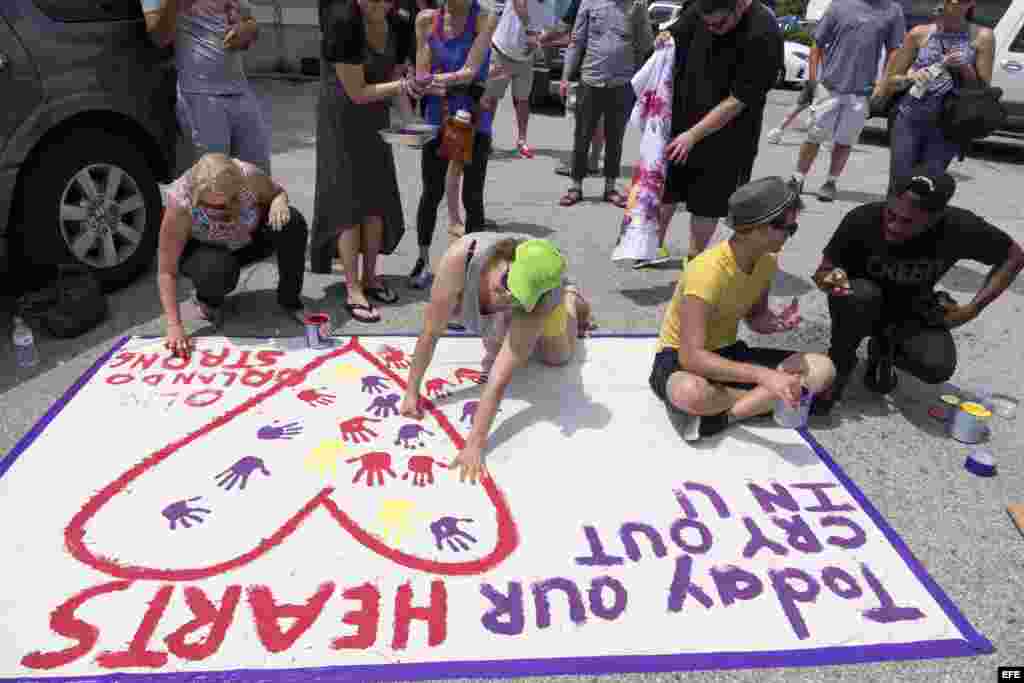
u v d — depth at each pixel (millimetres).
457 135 3756
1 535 2230
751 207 2451
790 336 3787
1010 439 3012
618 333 3689
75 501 2383
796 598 2145
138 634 1925
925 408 3217
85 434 2711
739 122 3758
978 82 4516
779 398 2771
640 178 4059
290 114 9141
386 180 3664
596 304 4082
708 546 2322
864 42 5695
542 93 10250
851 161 8297
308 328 3377
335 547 2238
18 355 3160
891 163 4867
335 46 3191
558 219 5539
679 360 2729
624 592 2131
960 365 3613
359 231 3734
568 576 2176
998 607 2166
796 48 14375
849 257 3033
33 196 3389
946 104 4469
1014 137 9000
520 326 2475
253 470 2561
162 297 3273
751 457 2766
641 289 4316
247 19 3955
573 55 5695
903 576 2242
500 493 2500
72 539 2229
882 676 1917
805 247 5184
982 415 2949
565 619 2031
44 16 3338
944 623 2082
